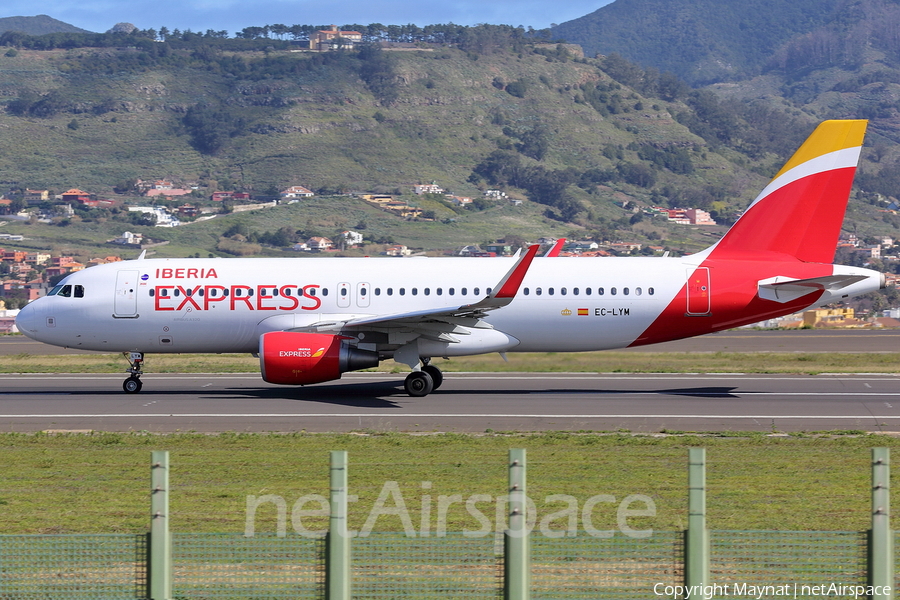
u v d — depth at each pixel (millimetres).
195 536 52875
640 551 50312
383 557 48438
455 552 49062
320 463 81938
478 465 80750
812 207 130125
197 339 132625
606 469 78875
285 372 121938
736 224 132125
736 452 87125
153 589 41312
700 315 130125
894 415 110125
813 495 69312
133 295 131125
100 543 48406
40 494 70625
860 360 180500
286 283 131000
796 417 108625
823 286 127875
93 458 84938
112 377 158500
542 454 86062
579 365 164250
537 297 129750
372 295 130625
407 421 105812
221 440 93625
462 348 128250
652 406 117562
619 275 130500
